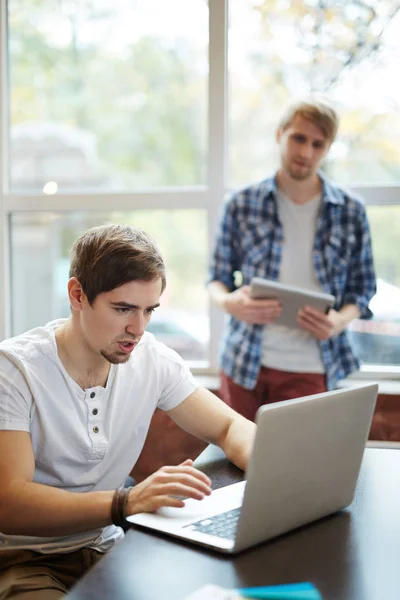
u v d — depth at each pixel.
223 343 2.61
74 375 1.49
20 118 3.09
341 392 1.23
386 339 2.92
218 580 1.04
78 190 3.08
